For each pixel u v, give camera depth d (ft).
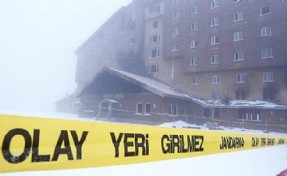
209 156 12.46
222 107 76.48
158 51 112.16
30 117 5.80
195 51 96.89
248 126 75.46
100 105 74.33
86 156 6.89
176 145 10.39
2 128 5.29
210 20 94.99
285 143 26.17
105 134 7.50
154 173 7.82
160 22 113.91
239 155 14.66
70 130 6.59
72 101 91.91
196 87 96.02
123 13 119.44
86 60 114.93
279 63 77.00
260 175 10.89
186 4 101.60
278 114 71.26
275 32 79.00
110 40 117.70
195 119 78.13
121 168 7.66
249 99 83.05
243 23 86.38
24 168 5.60
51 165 6.09
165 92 67.41
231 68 87.10
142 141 8.77
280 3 78.89
